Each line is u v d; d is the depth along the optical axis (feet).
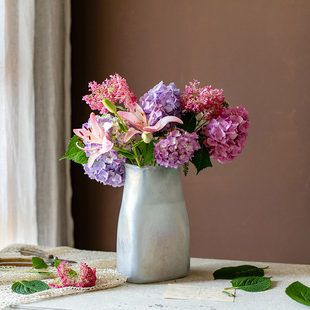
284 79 6.65
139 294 3.36
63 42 6.80
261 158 6.76
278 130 6.70
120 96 3.46
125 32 7.09
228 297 3.27
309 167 6.63
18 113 5.81
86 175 7.29
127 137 3.29
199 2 6.85
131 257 3.60
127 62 7.10
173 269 3.69
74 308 3.09
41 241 6.38
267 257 6.80
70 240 6.96
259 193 6.79
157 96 3.50
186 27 6.90
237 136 3.62
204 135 3.63
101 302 3.20
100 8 7.15
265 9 6.66
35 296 3.22
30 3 5.92
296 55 6.60
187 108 3.54
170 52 6.96
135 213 3.57
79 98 7.25
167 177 3.63
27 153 5.91
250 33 6.72
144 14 7.02
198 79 6.89
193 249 6.99
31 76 5.95
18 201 5.81
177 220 3.67
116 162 3.59
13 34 5.73
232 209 6.87
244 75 6.75
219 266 4.16
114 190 7.22
